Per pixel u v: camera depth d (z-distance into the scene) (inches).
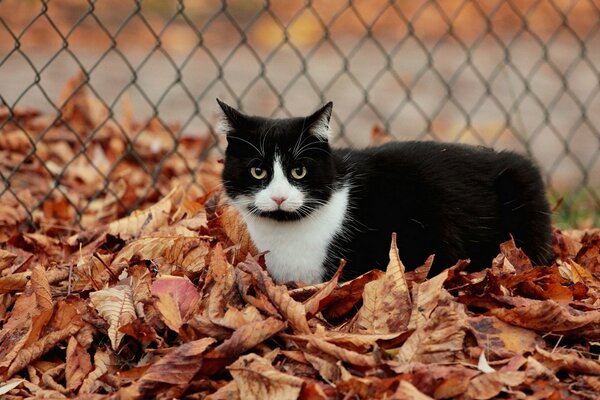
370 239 169.8
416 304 143.8
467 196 176.1
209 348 136.6
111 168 244.4
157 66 442.3
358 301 155.9
